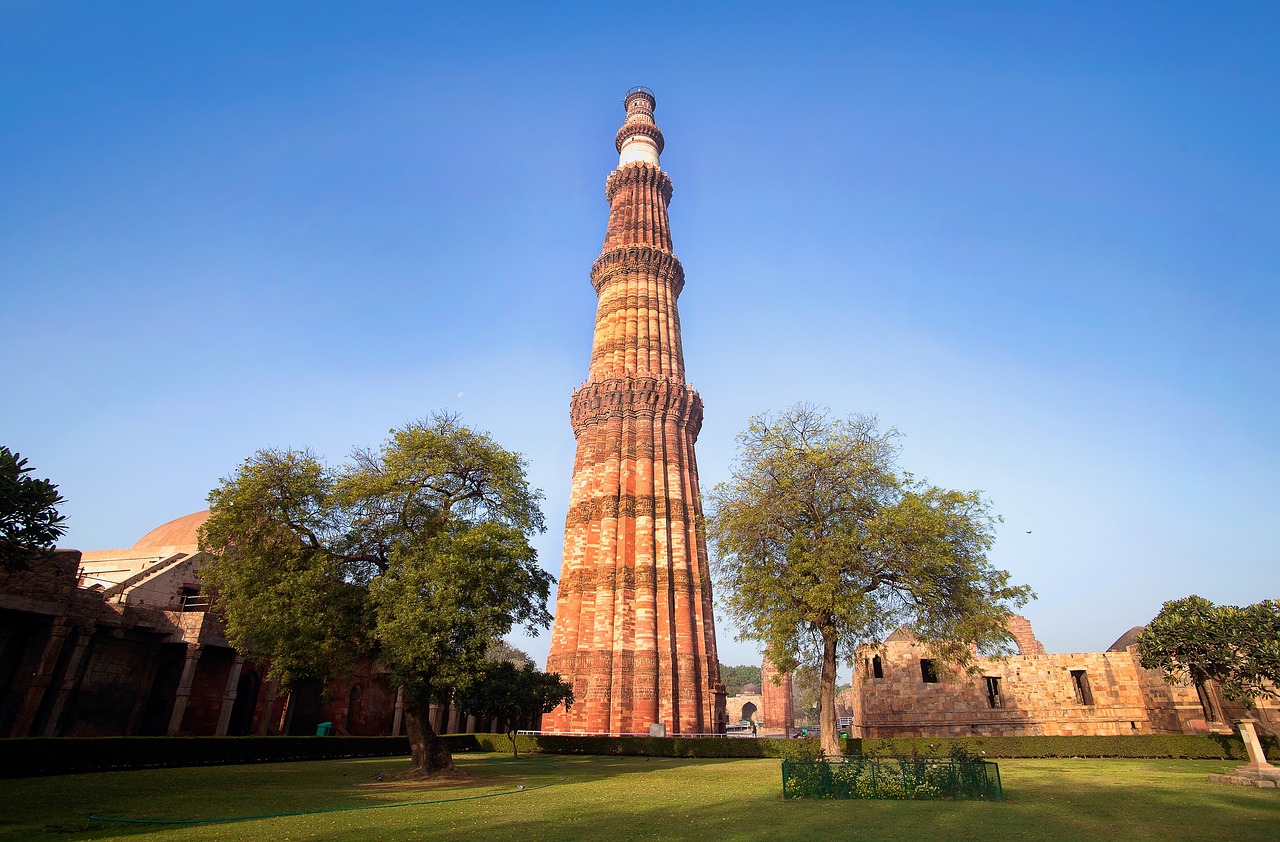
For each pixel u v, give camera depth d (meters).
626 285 67.06
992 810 19.09
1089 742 43.12
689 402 61.12
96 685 38.59
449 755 31.19
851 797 21.67
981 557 32.56
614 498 55.59
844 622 30.81
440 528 31.25
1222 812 18.98
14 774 26.19
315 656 28.94
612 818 18.11
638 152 76.62
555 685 41.00
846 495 32.97
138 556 53.59
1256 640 33.66
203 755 34.38
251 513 29.80
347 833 15.97
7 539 19.67
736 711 124.50
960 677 52.62
